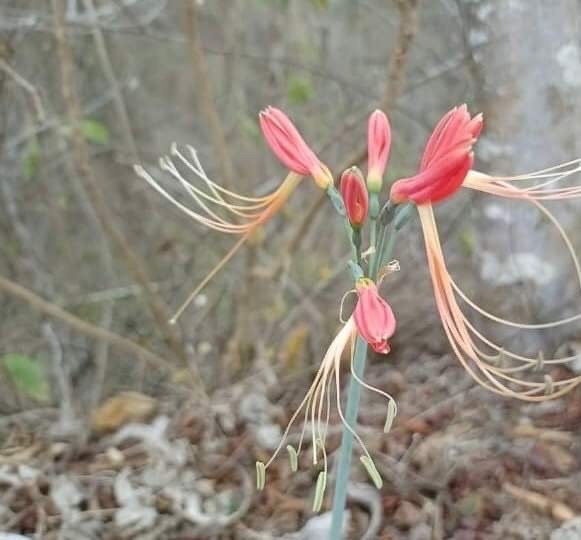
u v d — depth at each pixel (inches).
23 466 16.9
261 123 10.9
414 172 28.7
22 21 24.9
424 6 28.5
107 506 16.0
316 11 28.7
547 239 17.8
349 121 26.3
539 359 10.5
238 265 25.6
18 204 28.0
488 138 18.0
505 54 17.5
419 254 25.7
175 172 12.6
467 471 15.7
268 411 18.3
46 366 25.8
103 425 18.4
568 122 17.6
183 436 17.8
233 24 27.3
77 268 29.0
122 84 29.2
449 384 18.5
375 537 14.8
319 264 27.1
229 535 15.4
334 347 10.0
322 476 10.3
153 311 22.4
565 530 14.4
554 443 16.1
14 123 27.5
